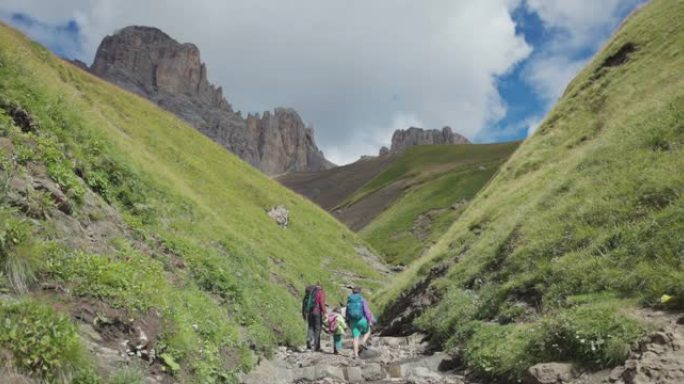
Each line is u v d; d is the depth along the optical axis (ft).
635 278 44.11
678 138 62.59
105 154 65.31
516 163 135.85
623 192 60.39
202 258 65.87
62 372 24.50
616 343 35.40
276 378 48.52
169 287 44.98
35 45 135.95
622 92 117.60
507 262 70.23
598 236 56.24
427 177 642.63
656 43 123.65
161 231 64.18
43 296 30.19
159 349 33.73
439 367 54.54
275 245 140.67
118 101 164.04
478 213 120.88
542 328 43.62
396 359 60.85
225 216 127.13
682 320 34.94
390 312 111.55
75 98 73.15
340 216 640.17
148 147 140.77
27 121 49.80
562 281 53.88
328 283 145.38
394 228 434.71
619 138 76.54
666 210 49.26
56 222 38.99
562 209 69.46
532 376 38.11
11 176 37.60
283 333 71.56
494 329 52.90
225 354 43.93
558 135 130.72
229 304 61.82
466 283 79.71
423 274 110.01
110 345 30.76
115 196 61.36
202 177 151.43
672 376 29.27
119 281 36.29
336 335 68.49
